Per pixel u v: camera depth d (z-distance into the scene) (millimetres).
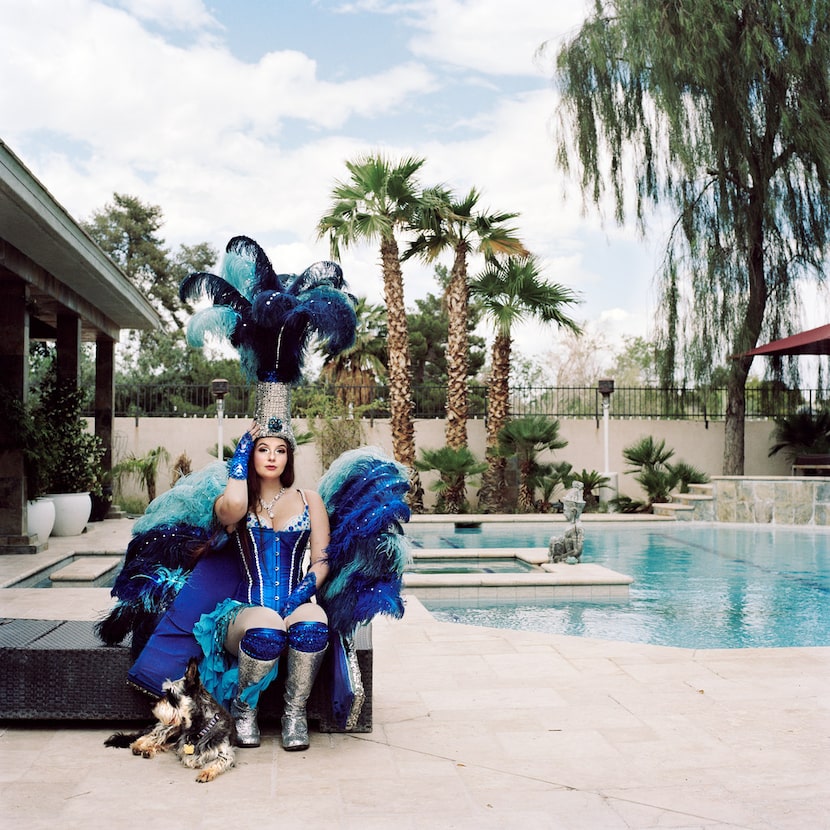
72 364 12422
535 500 17516
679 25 15984
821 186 16484
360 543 3576
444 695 4316
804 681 4594
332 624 3633
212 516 3793
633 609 7594
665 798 3014
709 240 16969
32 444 10016
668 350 17438
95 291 12047
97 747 3525
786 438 18250
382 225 16188
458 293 17422
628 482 18922
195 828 2742
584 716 3975
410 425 17188
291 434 3793
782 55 15875
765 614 7398
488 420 17766
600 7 17172
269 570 3703
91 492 13172
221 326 3736
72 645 3758
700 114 16438
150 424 18594
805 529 14250
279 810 2891
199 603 3688
